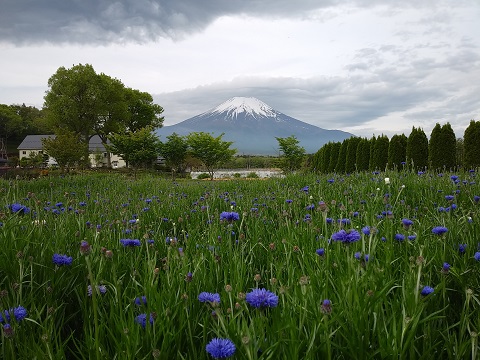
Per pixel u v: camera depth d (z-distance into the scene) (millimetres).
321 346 1762
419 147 17281
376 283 2188
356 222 3771
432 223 3992
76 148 45250
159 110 82562
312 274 2311
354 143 23969
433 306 2174
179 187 12164
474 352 1705
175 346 1979
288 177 12031
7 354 1848
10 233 3234
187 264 2715
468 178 7637
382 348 1738
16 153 113812
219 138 57281
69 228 4086
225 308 2258
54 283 2695
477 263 2672
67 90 59688
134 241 2924
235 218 3098
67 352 2256
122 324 1963
